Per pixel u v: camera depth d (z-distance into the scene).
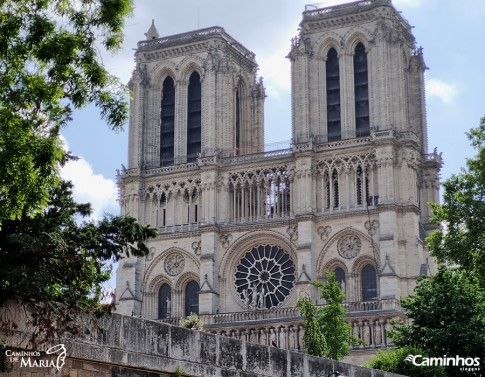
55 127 45.94
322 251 147.00
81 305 43.25
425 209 152.12
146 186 161.75
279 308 146.12
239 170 156.00
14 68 45.00
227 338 49.34
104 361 43.97
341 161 149.12
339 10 156.25
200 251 155.00
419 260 142.38
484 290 85.44
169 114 167.75
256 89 171.75
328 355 107.75
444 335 78.06
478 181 95.56
